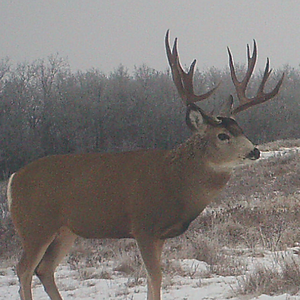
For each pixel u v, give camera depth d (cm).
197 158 1880
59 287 2420
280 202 4488
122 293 2216
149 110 15000
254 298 1925
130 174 1905
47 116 14362
